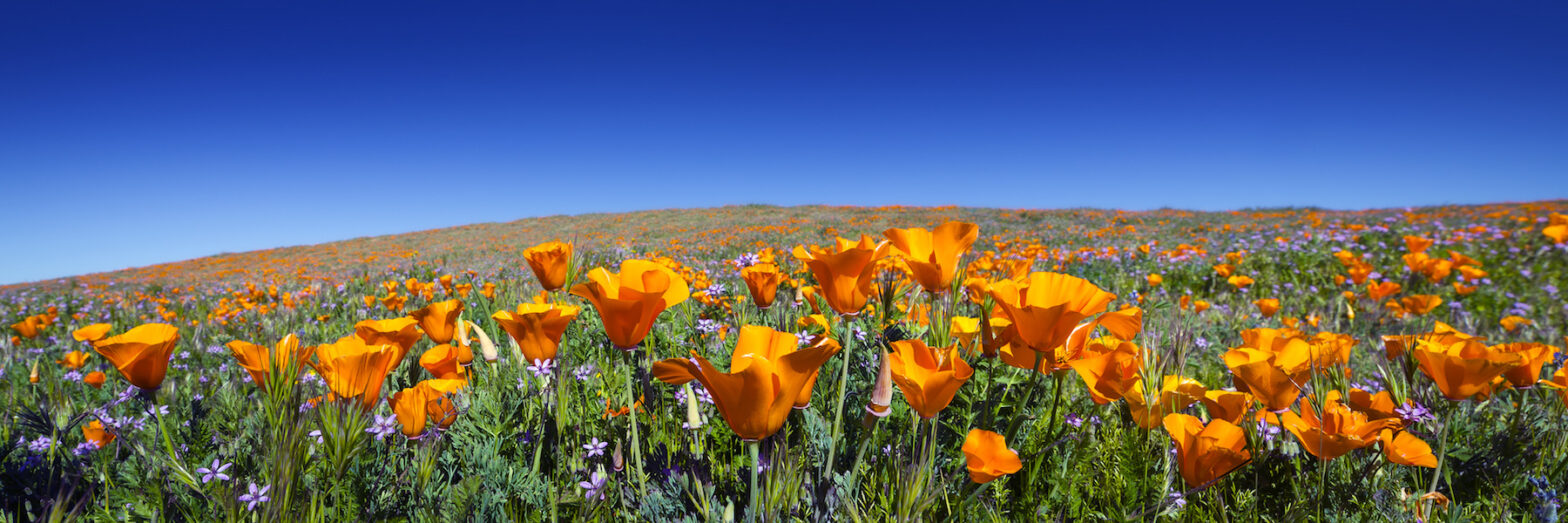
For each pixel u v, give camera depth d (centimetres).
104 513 133
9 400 244
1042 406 181
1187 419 125
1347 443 122
